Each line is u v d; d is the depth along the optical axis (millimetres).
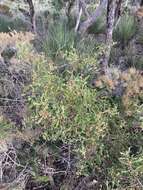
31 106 2305
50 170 2459
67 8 5594
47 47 3592
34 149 2492
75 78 2275
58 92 2260
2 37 2875
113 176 2117
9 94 2824
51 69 2428
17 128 2492
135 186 2016
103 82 2561
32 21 4316
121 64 3859
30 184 2504
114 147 2326
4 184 2330
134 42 4516
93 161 2268
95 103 2369
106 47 2898
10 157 2408
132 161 1968
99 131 2176
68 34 4059
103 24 4906
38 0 6398
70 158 2492
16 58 2881
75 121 2188
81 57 2656
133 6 5660
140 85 2402
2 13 6223
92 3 5379
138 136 2344
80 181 2389
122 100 2428
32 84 2439
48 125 2326
